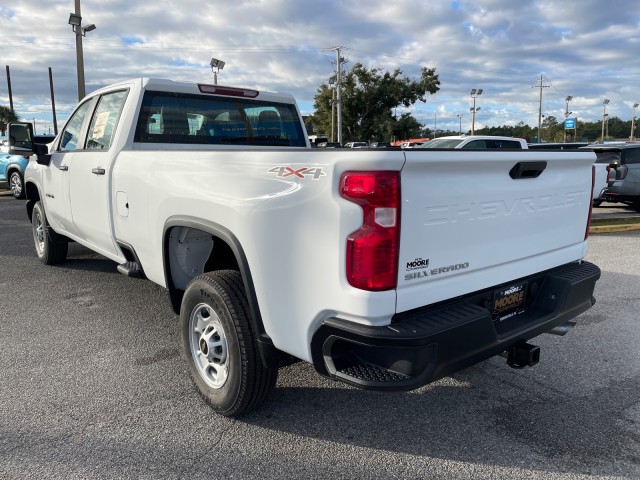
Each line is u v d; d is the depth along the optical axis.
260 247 2.72
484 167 2.67
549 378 3.85
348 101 54.00
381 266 2.31
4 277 6.38
